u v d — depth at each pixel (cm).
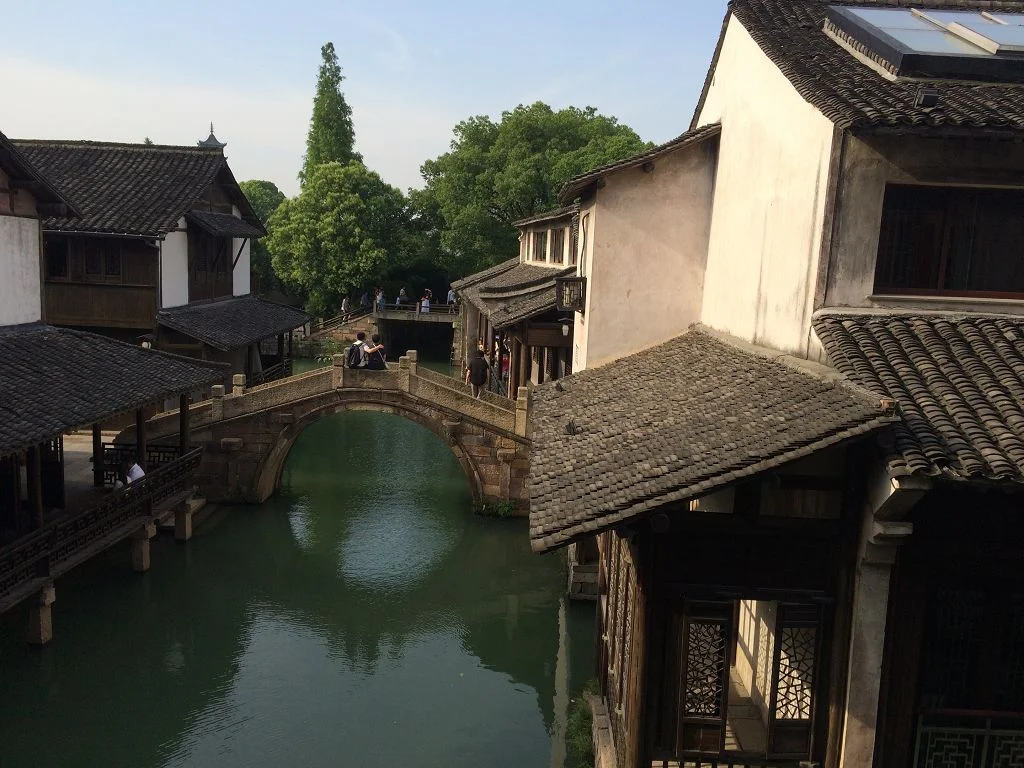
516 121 5334
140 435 1948
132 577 1925
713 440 788
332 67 6144
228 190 3338
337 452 3219
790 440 696
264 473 2433
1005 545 761
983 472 648
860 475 748
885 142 898
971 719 794
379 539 2306
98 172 2884
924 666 798
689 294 1519
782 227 1064
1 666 1512
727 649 796
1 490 1691
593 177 1459
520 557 2216
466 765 1298
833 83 952
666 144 1467
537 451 1022
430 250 5984
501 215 5469
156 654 1656
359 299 5694
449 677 1609
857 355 814
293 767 1282
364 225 5416
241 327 3055
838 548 777
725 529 773
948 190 921
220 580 2006
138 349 1920
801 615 788
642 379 1241
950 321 888
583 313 1590
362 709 1471
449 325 5794
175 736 1366
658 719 807
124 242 2648
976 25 1121
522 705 1503
